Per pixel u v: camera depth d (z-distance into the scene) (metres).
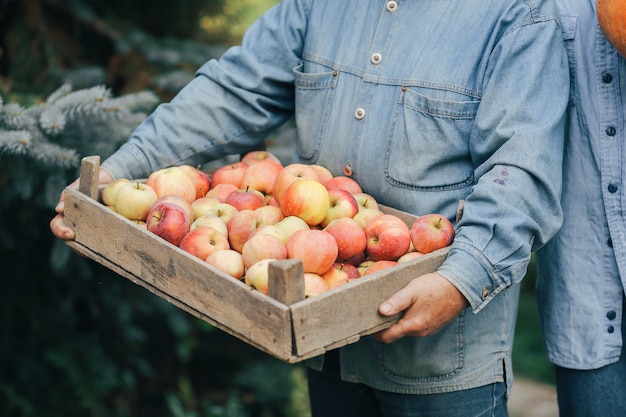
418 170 2.06
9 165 2.66
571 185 2.16
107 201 2.09
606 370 2.21
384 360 2.13
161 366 3.97
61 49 3.19
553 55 1.98
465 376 2.11
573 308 2.20
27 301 3.32
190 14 3.58
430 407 2.14
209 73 2.36
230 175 2.26
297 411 3.85
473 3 2.03
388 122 2.08
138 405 3.79
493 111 1.95
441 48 2.03
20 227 3.17
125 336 3.52
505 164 1.91
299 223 1.93
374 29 2.13
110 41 3.40
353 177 2.17
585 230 2.17
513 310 2.20
